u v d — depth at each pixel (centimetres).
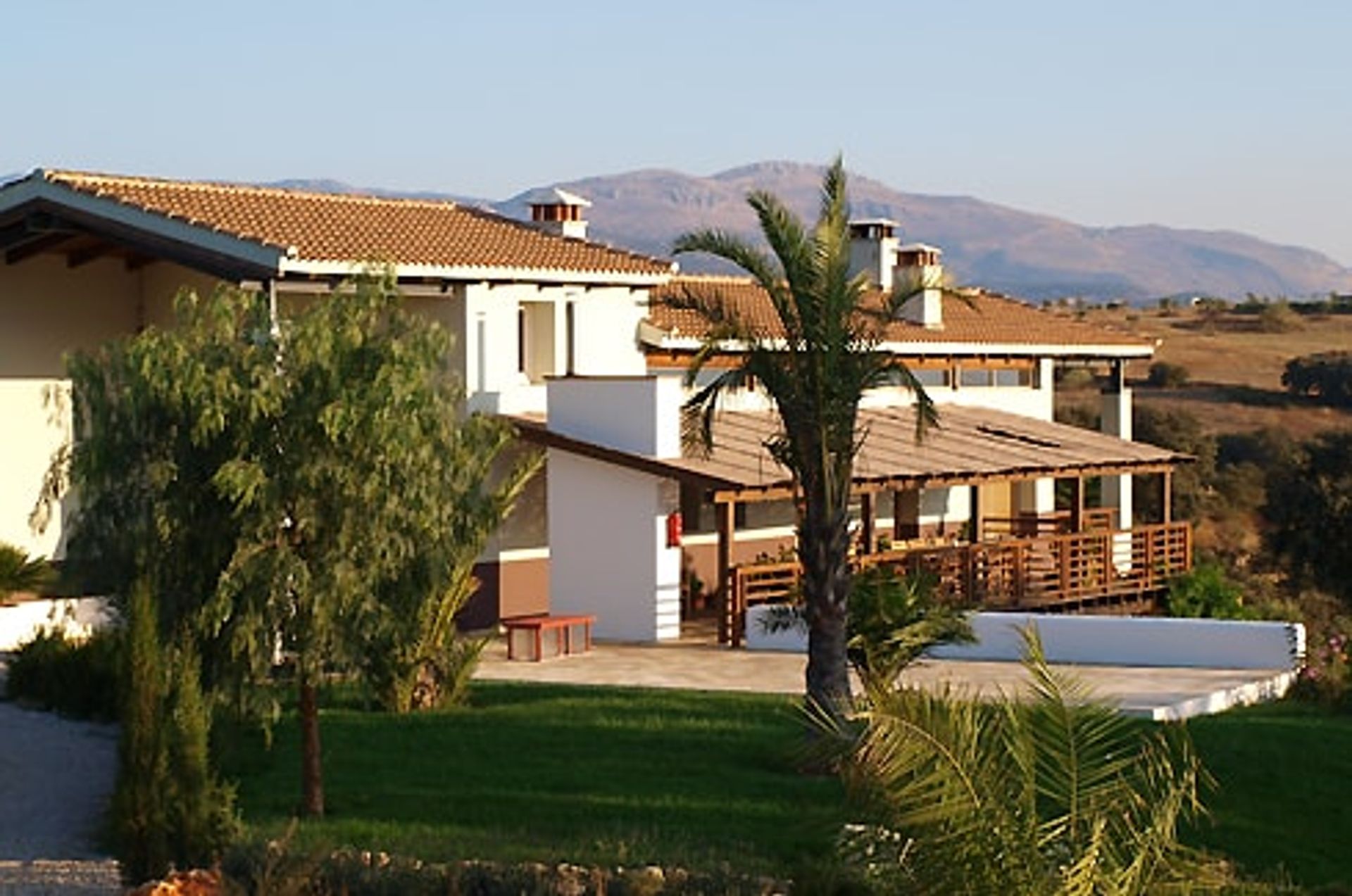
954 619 2428
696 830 1906
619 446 3544
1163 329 13525
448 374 2098
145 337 1847
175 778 1759
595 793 2072
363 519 1831
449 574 1923
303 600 1817
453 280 3581
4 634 2980
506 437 2044
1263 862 2011
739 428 3966
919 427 2395
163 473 1823
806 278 2298
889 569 2689
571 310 3938
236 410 1820
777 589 3562
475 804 2016
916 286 2386
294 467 1819
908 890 1251
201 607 1836
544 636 3341
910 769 1230
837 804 1994
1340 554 6162
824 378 2288
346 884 1563
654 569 3519
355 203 3988
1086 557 4241
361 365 1856
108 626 2816
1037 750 1313
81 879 1791
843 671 2278
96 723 2512
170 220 3331
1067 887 1229
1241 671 3181
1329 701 2883
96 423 1859
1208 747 2397
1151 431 8375
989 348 4844
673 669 3150
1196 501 7844
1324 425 9856
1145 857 1273
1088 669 3198
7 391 3628
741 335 2375
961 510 4931
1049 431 4744
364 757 2256
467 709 2606
